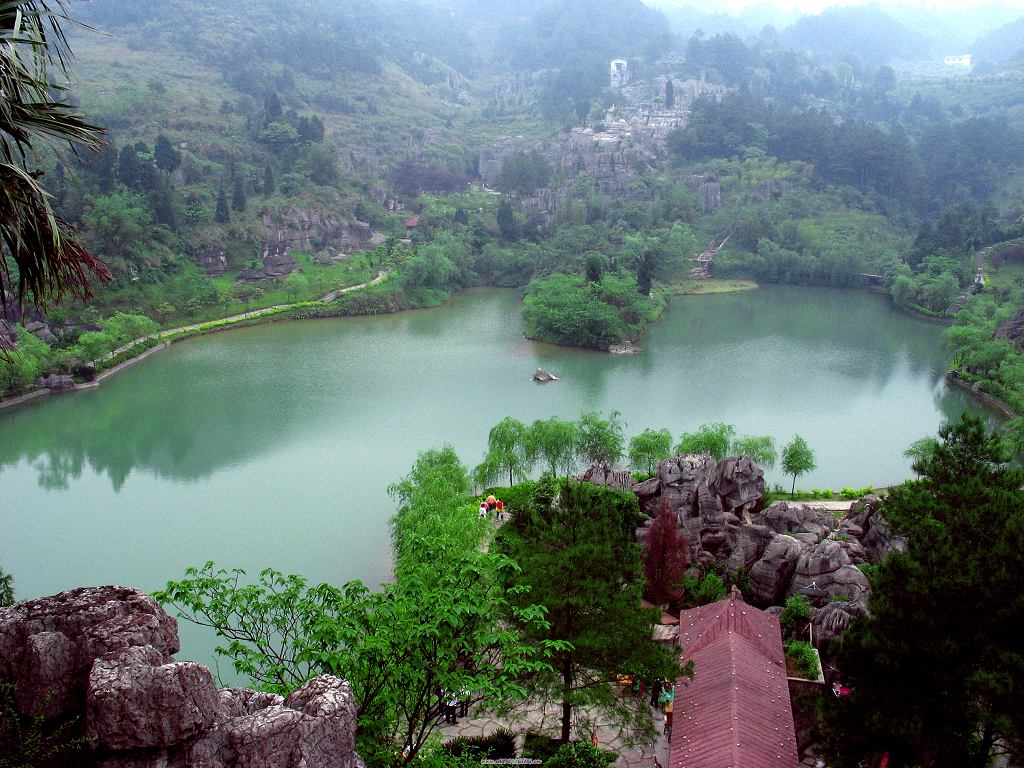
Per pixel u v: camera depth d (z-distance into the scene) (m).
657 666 40.44
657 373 150.25
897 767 37.41
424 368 153.62
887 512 49.84
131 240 193.12
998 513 42.06
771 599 59.78
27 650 18.03
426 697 28.33
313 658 26.41
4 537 85.12
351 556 80.06
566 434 94.12
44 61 18.14
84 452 110.88
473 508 69.06
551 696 41.06
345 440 113.88
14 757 16.86
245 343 174.62
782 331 187.50
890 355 164.38
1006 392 128.38
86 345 144.00
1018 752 37.69
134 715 16.52
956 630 36.53
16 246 18.12
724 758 38.88
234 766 17.14
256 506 92.31
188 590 27.25
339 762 18.31
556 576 40.56
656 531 58.34
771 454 94.25
